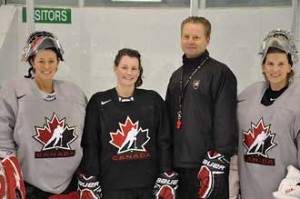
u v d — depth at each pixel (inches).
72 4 132.3
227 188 87.4
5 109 86.7
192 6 130.0
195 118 87.2
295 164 83.5
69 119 89.4
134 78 87.7
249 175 86.7
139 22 132.7
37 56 86.4
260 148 84.7
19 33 132.2
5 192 78.5
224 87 85.5
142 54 133.5
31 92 87.9
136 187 88.7
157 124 90.6
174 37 132.3
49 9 132.0
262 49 86.3
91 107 89.9
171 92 91.7
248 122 86.7
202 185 85.0
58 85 91.4
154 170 90.2
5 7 134.3
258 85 89.6
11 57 130.4
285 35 84.2
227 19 131.1
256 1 129.9
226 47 132.0
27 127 86.4
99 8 132.6
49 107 88.4
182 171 90.0
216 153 84.3
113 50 133.9
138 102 89.4
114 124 88.4
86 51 133.7
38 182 86.9
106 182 88.8
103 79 134.2
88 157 88.7
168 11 131.9
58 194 88.7
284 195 79.4
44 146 87.2
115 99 89.0
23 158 86.9
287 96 83.9
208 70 87.2
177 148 89.4
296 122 82.0
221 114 84.6
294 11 128.3
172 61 133.0
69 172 89.4
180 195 92.0
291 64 84.4
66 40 133.3
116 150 88.2
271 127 83.5
